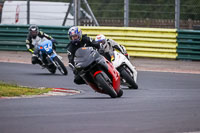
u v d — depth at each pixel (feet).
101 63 100.73
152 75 167.84
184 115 78.59
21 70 180.96
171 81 151.84
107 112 81.46
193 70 182.70
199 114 79.61
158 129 66.64
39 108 85.97
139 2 332.80
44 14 263.29
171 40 207.92
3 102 95.86
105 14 334.65
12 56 224.33
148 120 73.61
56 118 74.59
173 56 207.82
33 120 72.49
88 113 80.12
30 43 175.01
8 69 182.80
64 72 167.02
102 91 106.11
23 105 90.43
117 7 336.29
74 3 226.99
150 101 98.89
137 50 214.69
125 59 128.36
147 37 212.64
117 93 107.65
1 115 77.15
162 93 118.93
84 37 108.58
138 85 141.18
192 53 204.23
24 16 262.47
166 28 217.77
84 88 133.80
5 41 240.12
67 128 66.44
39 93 117.29
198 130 66.39
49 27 230.07
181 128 67.56
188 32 204.64
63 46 228.22
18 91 115.75
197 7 233.76
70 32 107.24
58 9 263.08
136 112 81.66
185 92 121.70
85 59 100.27
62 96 112.98
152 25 221.46
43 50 167.63
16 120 72.33
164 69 185.26
